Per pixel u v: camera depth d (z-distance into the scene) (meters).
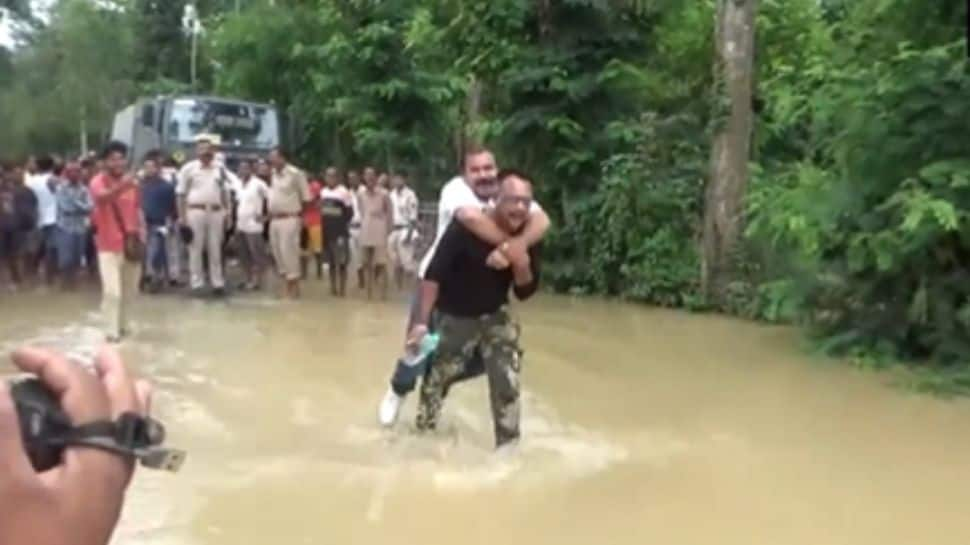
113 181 10.34
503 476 6.11
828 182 10.91
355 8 25.22
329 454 6.45
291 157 22.58
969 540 5.14
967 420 7.81
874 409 8.15
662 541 5.05
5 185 14.95
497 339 6.62
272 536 4.99
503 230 6.52
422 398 6.92
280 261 14.45
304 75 28.45
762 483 6.07
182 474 5.90
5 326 10.95
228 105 21.14
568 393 8.55
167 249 14.70
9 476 0.89
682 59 17.67
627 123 16.77
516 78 17.45
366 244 14.57
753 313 13.59
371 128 24.75
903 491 5.95
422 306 6.73
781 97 11.71
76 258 15.03
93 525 0.92
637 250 15.63
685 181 15.84
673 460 6.55
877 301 10.62
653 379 9.22
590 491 5.86
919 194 9.63
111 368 1.03
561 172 17.28
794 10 17.36
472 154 6.96
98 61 55.56
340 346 10.30
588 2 17.47
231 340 10.50
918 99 10.12
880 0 10.86
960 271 10.10
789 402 8.34
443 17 19.83
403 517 5.32
